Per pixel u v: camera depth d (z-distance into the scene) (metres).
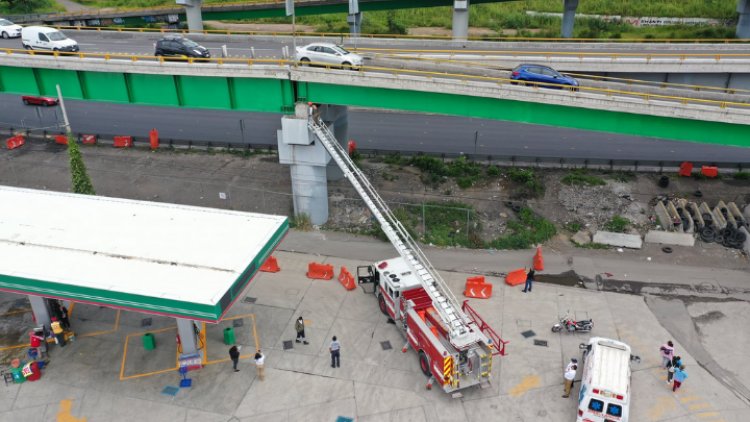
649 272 28.36
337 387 21.17
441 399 20.58
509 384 21.19
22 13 82.69
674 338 23.62
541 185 35.94
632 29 70.88
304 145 30.61
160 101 32.22
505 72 31.20
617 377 18.75
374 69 29.30
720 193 35.38
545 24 77.56
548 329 24.05
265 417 19.91
